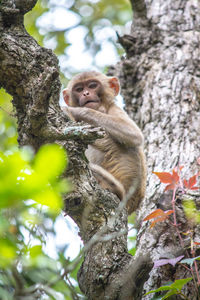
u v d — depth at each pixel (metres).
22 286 6.45
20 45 9.56
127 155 13.93
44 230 8.78
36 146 9.41
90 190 9.43
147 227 11.12
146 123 14.65
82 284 9.16
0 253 5.94
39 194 5.12
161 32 16.47
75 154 9.25
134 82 16.09
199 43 16.03
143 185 13.91
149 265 8.39
